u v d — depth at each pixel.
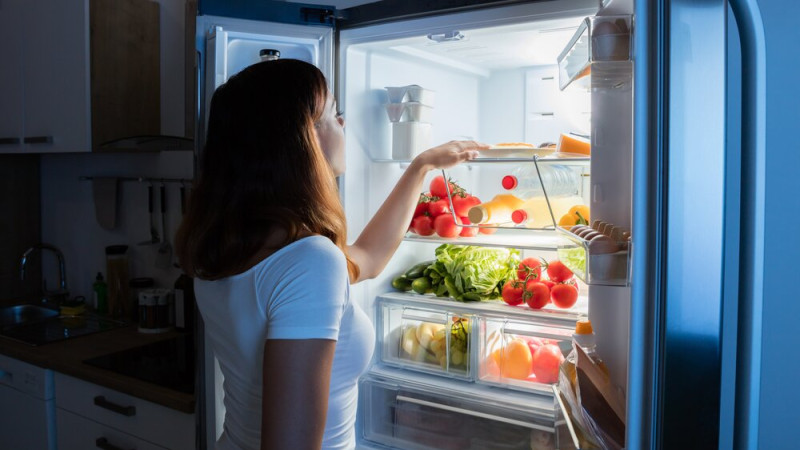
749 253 0.87
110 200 2.44
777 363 1.19
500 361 1.41
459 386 1.44
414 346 1.51
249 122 0.84
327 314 0.76
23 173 2.72
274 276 0.78
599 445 0.88
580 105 1.60
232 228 0.82
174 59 2.22
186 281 2.12
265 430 0.74
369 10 1.36
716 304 0.80
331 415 0.89
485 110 1.79
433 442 1.45
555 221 1.21
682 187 0.79
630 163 0.98
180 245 0.91
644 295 0.81
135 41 2.17
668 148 0.78
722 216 0.80
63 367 1.81
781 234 1.17
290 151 0.84
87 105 2.03
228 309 0.83
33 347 2.00
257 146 0.84
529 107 1.71
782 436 1.19
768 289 1.18
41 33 2.16
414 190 1.35
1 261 2.64
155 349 1.96
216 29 1.31
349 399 0.92
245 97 0.86
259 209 0.82
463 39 1.36
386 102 1.55
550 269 1.40
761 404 1.20
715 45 0.79
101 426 1.76
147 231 2.39
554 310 1.38
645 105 0.80
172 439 1.58
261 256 0.81
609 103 1.05
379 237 1.32
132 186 2.41
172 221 2.30
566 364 1.09
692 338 0.80
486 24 1.21
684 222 0.79
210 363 1.39
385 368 1.56
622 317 1.04
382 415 1.54
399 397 1.50
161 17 2.24
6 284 2.66
